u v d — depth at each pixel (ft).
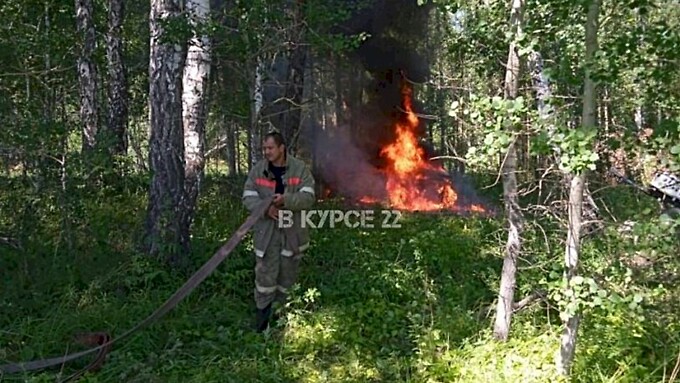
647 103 16.40
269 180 20.76
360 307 21.71
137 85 57.67
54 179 25.05
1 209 24.93
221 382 17.30
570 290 15.01
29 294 22.57
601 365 17.08
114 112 46.80
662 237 16.16
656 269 18.54
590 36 15.10
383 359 18.63
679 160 14.61
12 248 25.00
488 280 23.94
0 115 24.66
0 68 29.45
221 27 25.98
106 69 47.57
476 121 15.74
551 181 18.35
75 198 25.16
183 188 25.25
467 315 20.80
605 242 18.43
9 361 18.49
